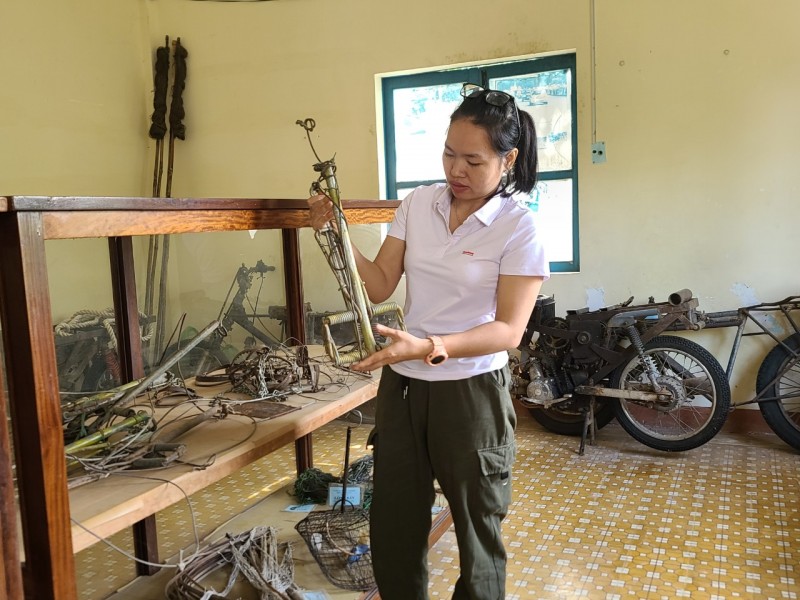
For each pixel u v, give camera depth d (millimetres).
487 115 1372
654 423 3645
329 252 1493
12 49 3627
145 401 1970
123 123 4312
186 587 1762
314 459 3328
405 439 1537
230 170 4367
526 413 3885
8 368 1141
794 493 2785
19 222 1080
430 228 1537
